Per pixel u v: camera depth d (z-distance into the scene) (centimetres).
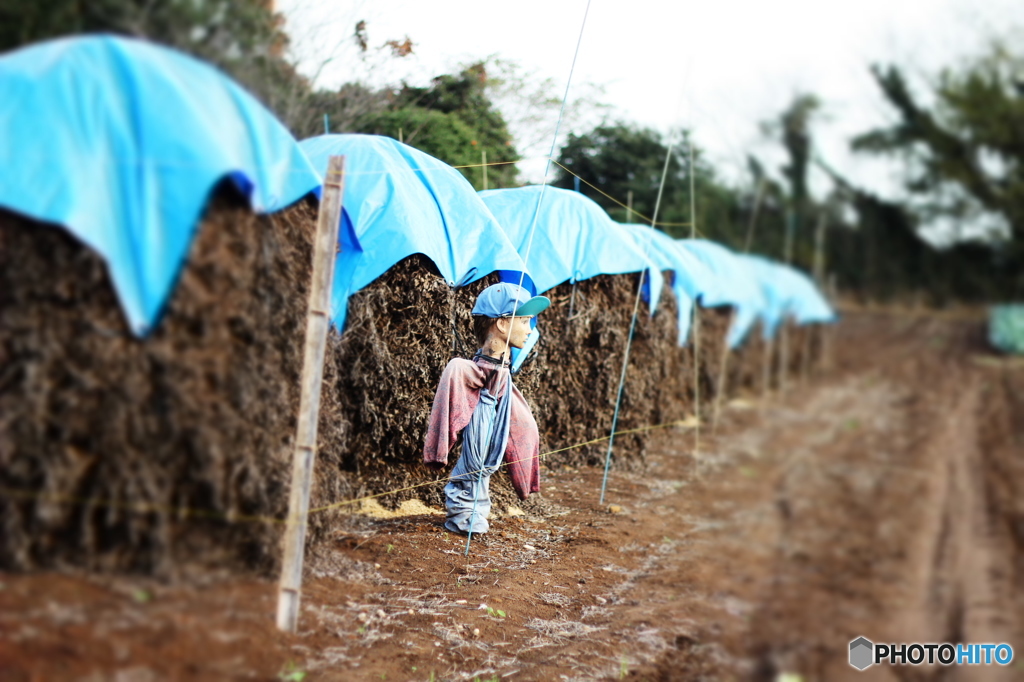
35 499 274
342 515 546
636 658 364
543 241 775
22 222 275
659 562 524
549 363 792
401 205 569
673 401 920
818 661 149
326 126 610
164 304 287
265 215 344
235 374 318
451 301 605
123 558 287
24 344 278
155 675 261
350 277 548
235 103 336
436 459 552
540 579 491
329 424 450
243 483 325
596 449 823
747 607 164
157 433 294
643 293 851
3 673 238
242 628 308
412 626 390
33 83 274
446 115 1159
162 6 323
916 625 145
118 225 278
